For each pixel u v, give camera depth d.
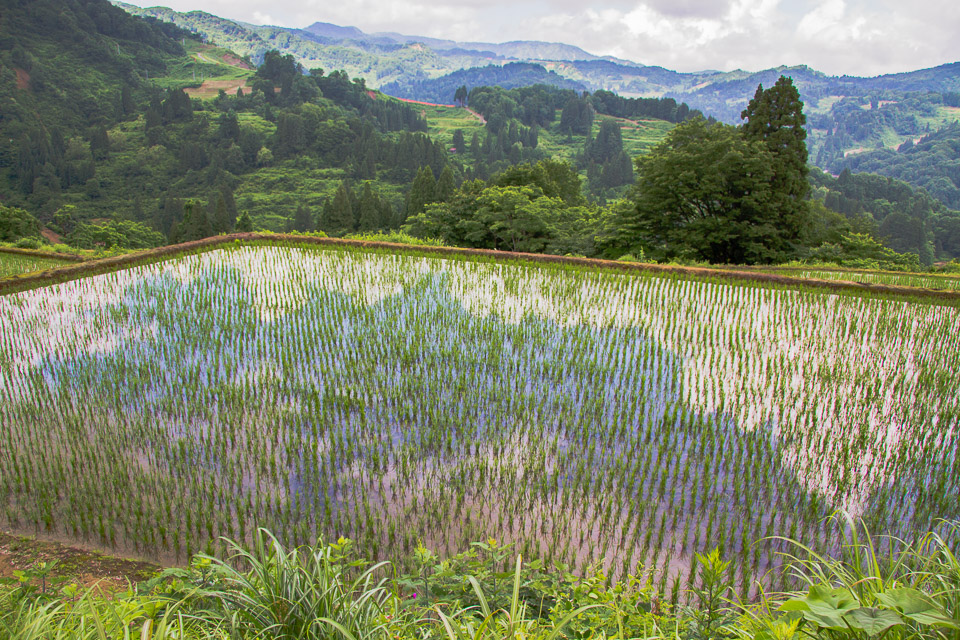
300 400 9.24
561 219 42.16
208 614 3.42
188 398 9.33
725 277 18.22
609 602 3.74
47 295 15.52
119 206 161.88
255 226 143.38
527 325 13.02
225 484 6.99
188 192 166.75
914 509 6.70
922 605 2.65
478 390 9.62
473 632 3.18
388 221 85.50
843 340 12.48
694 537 6.08
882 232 110.94
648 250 34.56
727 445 8.09
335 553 5.15
